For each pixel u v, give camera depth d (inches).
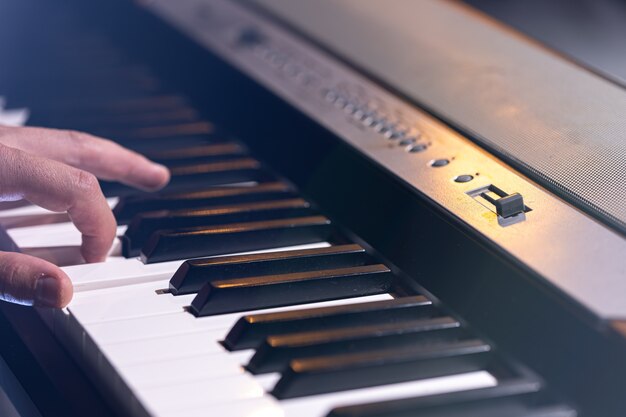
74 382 24.8
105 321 25.0
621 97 31.5
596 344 23.4
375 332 23.9
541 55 34.6
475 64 34.1
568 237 25.6
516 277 24.8
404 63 34.4
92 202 27.2
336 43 36.3
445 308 25.5
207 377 23.2
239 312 25.5
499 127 30.1
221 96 35.5
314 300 26.0
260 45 37.0
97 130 34.4
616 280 24.3
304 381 22.6
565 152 28.6
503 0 40.8
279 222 28.5
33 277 25.6
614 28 37.9
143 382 22.9
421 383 23.2
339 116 31.7
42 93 37.0
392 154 29.4
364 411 21.8
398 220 27.7
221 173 32.0
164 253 27.5
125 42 41.1
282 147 32.4
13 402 25.4
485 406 22.5
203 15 39.9
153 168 31.0
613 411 23.1
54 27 42.3
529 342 24.3
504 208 26.3
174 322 25.0
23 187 27.1
